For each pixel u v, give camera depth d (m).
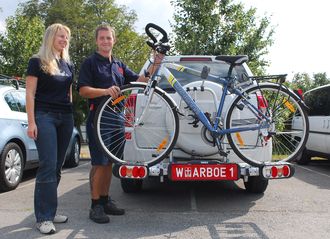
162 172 4.59
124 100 4.68
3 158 6.23
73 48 31.25
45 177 4.27
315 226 4.38
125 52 36.56
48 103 4.39
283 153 4.92
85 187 6.75
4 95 6.79
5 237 4.05
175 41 13.47
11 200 5.71
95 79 4.70
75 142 9.59
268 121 4.59
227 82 4.62
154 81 4.51
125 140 4.93
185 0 13.41
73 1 33.03
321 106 9.26
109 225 4.46
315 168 9.59
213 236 4.05
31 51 19.81
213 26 13.25
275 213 4.94
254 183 5.96
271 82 4.57
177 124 4.50
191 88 4.83
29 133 4.19
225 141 4.77
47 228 4.14
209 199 5.75
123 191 6.28
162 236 4.07
